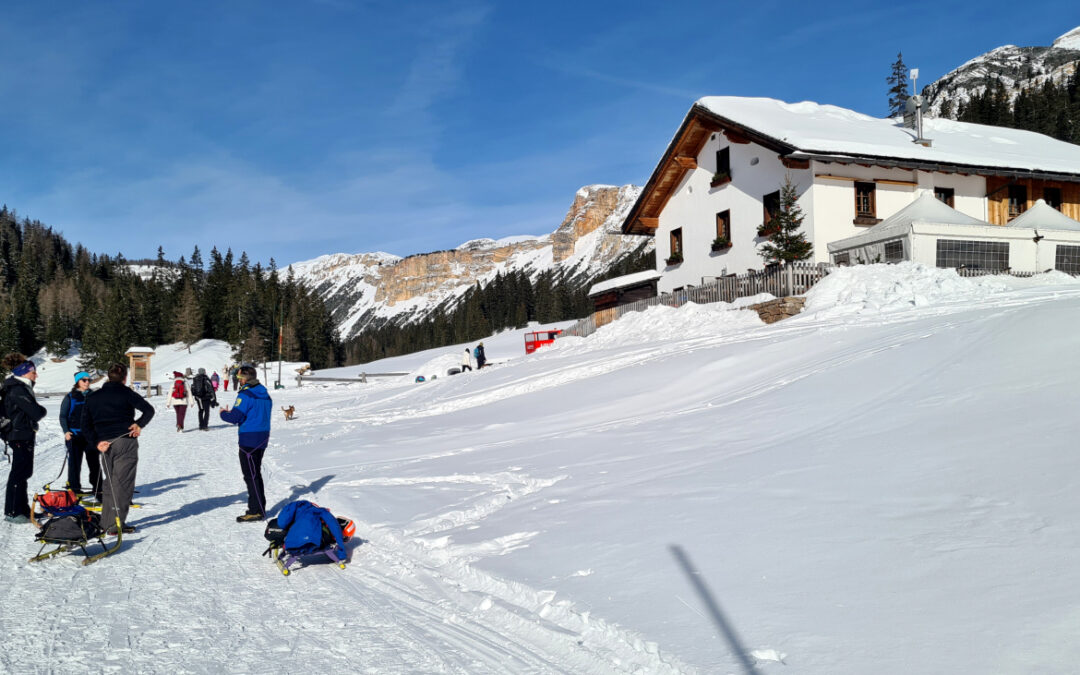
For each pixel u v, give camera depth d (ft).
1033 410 20.62
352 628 14.87
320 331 398.21
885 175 91.56
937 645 10.23
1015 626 10.29
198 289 467.11
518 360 102.12
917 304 56.49
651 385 49.83
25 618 15.58
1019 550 12.69
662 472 24.58
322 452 46.32
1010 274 74.13
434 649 13.48
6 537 23.63
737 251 102.58
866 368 33.47
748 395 37.14
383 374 159.63
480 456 36.22
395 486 30.83
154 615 15.85
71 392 31.09
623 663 11.85
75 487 30.86
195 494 32.01
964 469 17.53
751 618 12.22
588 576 15.70
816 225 87.76
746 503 18.76
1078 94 427.74
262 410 26.55
